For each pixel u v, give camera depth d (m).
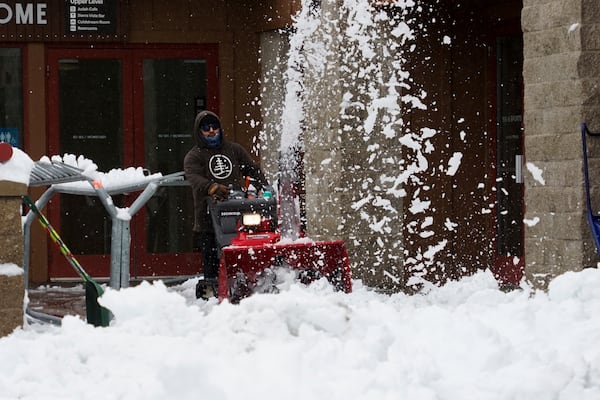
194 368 7.12
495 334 8.83
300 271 16.47
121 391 8.01
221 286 15.74
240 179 19.09
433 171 20.98
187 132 24.98
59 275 24.44
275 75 24.36
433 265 20.98
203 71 25.02
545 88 16.08
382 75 20.86
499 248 21.11
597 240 14.73
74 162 15.14
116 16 24.55
